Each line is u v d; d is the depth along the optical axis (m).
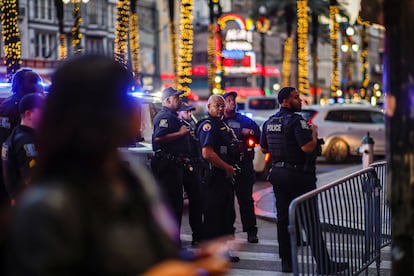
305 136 13.43
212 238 14.94
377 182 13.20
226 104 17.36
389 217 14.59
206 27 125.38
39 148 3.97
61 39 47.56
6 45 29.45
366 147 29.20
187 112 19.05
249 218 17.53
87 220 3.69
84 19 94.12
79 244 3.63
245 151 17.38
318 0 75.06
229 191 15.09
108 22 98.62
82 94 3.95
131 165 4.22
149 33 112.06
